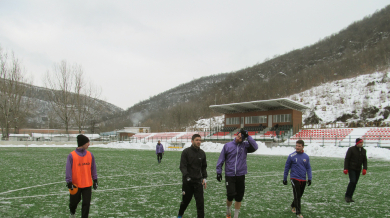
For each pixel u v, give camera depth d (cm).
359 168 855
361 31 16238
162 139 6875
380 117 6756
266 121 5681
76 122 6575
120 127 12862
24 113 6450
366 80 8925
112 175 1440
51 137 6381
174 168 1795
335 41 17238
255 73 18125
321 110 8194
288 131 5103
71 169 578
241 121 6131
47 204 788
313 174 1529
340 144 4259
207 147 4391
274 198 905
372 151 2869
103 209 739
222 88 17462
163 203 818
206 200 874
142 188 1070
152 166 1919
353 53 14188
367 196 939
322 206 796
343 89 8969
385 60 10225
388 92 7706
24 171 1532
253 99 12169
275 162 2292
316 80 11481
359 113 7350
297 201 689
